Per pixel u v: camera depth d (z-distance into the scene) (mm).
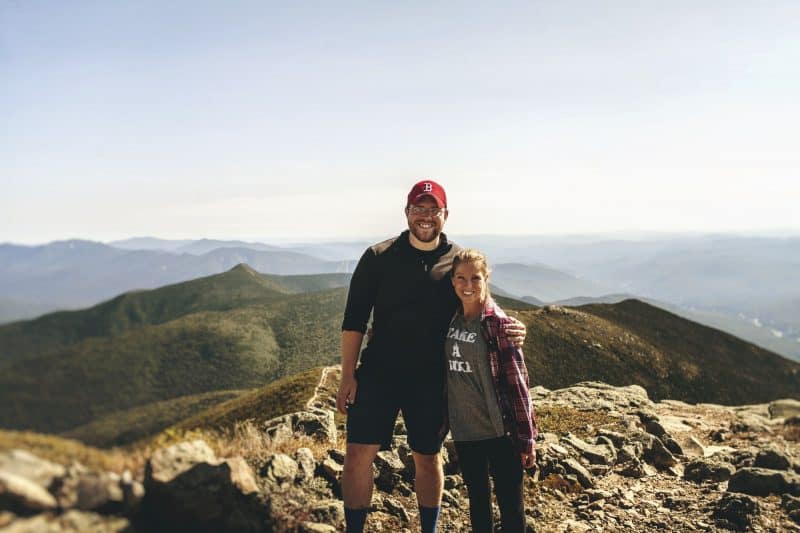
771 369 103875
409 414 3949
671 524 5461
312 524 3621
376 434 3791
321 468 4980
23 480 2238
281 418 8078
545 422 11234
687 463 8672
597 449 8055
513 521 3867
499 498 3920
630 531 5277
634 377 73062
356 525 3725
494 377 3873
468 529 4965
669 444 9539
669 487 7008
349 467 3773
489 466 4043
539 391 17859
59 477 2418
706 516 5672
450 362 3928
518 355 3930
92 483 2502
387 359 3836
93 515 2443
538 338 69938
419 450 3951
